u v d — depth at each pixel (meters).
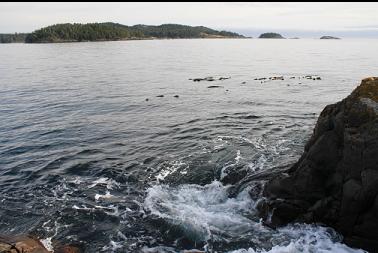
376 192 14.15
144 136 29.81
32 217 18.25
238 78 67.69
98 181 21.84
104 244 16.25
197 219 17.53
